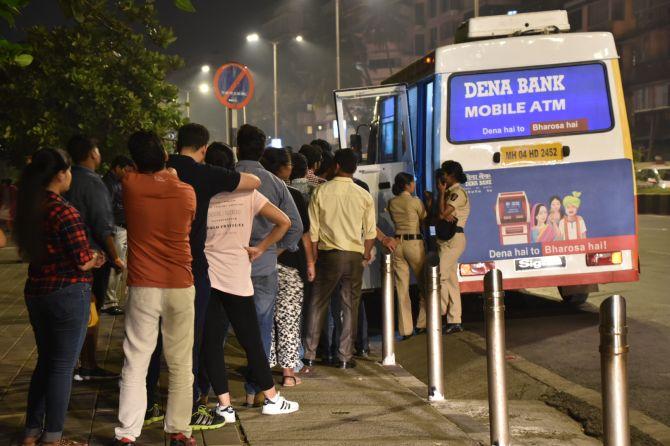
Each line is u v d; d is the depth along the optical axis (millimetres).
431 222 10484
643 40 52875
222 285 5961
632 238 10367
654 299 12031
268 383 6340
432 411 6688
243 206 5949
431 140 10711
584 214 10336
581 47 10391
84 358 7289
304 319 8391
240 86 13125
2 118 15070
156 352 5867
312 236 7988
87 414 6164
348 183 8023
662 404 7035
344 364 8359
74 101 14891
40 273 5082
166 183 5141
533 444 6141
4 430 5746
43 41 14836
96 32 15078
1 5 4168
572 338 9789
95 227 6613
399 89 11016
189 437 5367
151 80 15602
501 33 10773
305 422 6230
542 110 10359
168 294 5141
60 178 5137
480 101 10328
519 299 12758
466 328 10648
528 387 7910
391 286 8641
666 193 33969
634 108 54188
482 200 10297
